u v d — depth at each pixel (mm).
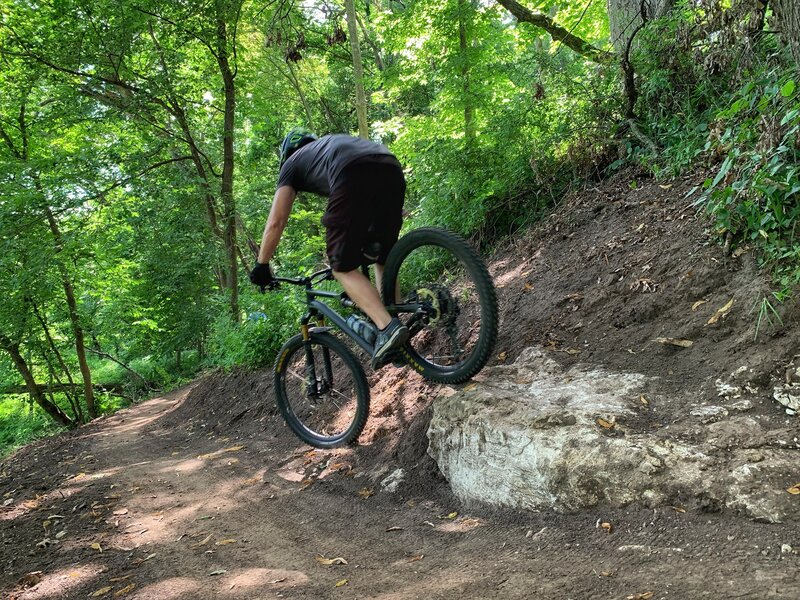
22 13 11508
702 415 2850
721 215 3592
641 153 5328
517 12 8367
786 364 2906
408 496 3627
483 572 2549
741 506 2340
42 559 3588
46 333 14281
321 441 4496
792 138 3330
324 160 3330
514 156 6383
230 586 2893
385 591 2590
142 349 19047
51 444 7867
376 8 11781
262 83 16453
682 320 3557
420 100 12922
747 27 4484
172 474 5035
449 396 3697
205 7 12188
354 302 3439
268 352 7340
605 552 2439
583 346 3848
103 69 12359
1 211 11008
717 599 1943
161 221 14008
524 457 2982
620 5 7098
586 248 4777
